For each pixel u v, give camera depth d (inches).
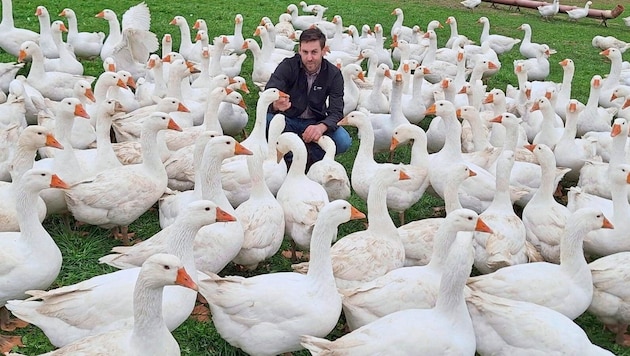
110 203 134.2
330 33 336.2
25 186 108.0
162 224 140.3
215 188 128.3
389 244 122.6
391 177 123.6
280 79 172.4
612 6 536.4
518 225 132.6
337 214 104.3
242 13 395.5
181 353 111.0
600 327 126.3
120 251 116.2
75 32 267.1
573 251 113.7
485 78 289.0
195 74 243.4
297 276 107.0
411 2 490.6
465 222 108.4
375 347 92.3
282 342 102.1
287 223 137.4
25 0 364.8
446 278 95.9
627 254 121.2
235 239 120.6
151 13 368.5
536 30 411.8
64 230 143.3
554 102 208.8
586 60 341.4
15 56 258.5
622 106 216.4
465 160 166.1
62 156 139.9
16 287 108.0
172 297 100.8
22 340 111.9
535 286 111.7
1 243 108.9
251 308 101.0
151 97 205.5
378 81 217.8
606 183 161.5
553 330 98.3
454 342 94.7
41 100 186.5
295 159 143.5
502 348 100.6
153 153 141.0
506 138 169.3
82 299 97.6
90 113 181.0
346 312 108.9
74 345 87.9
